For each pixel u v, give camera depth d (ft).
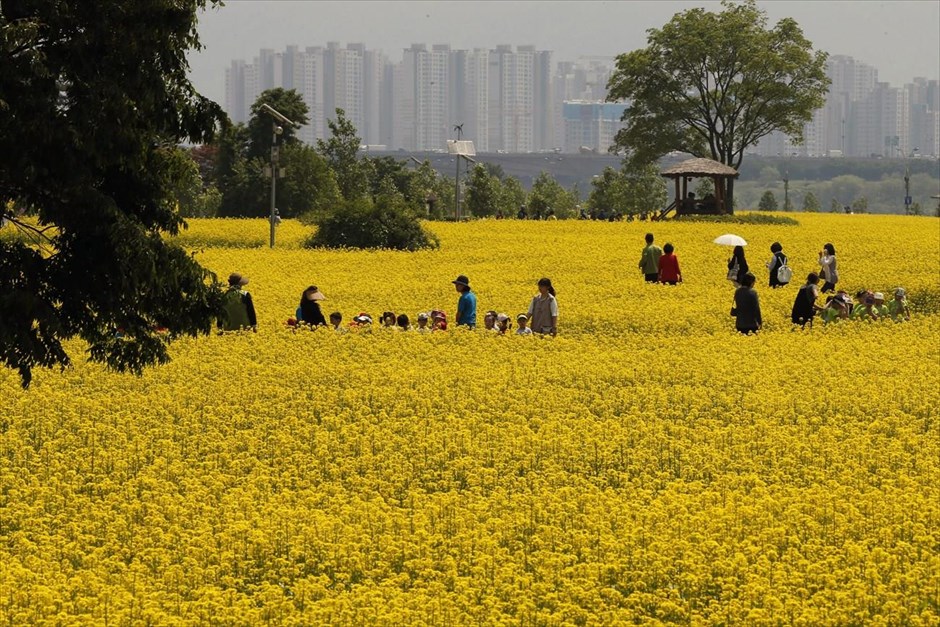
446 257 345.72
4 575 95.30
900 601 92.79
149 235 121.60
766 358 190.08
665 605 92.22
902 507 113.70
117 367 130.00
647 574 98.32
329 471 129.59
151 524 110.01
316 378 170.91
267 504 115.55
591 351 194.08
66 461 129.70
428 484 125.39
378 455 132.46
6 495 119.75
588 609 93.81
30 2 112.57
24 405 150.61
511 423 147.95
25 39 109.70
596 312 234.58
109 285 122.21
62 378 166.81
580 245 385.09
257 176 622.13
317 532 105.81
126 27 114.32
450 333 201.98
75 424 144.66
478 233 426.92
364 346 192.75
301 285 276.62
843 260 351.25
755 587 93.04
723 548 102.83
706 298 258.37
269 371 174.09
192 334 128.88
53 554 102.17
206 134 123.75
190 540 104.01
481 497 118.83
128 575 96.68
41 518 110.11
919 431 151.53
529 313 212.84
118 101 113.29
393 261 333.21
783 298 260.01
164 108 121.29
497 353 190.19
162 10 114.83
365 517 111.86
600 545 103.81
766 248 382.63
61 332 117.80
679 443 139.13
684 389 167.53
